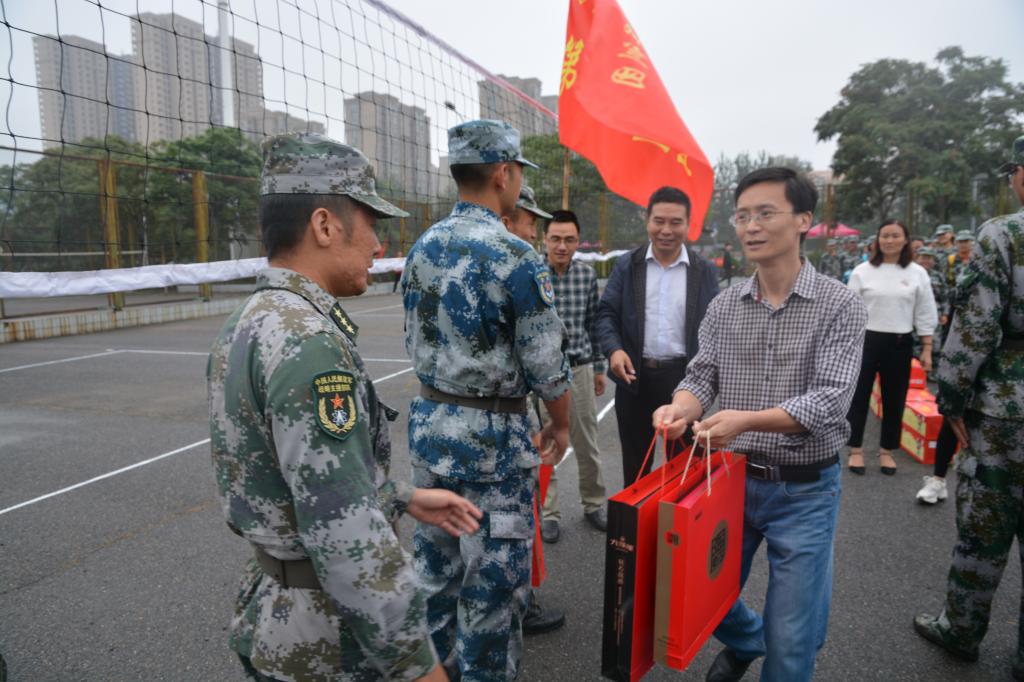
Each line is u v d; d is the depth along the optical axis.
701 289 3.23
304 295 1.20
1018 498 2.29
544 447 2.30
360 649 1.20
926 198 30.34
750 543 2.06
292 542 1.16
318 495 1.05
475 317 1.94
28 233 13.90
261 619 1.21
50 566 3.27
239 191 15.44
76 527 3.74
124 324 13.33
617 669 1.56
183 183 14.91
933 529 3.66
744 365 2.04
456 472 1.98
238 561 3.33
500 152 2.04
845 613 2.82
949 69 35.03
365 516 1.08
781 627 1.86
